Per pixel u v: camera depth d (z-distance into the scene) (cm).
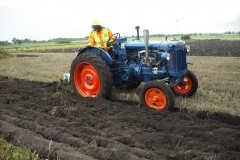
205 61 1555
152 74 692
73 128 532
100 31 750
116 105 677
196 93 780
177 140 473
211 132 504
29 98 748
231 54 2130
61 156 412
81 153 429
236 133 491
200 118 630
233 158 405
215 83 922
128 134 506
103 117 602
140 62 705
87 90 758
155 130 533
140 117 586
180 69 674
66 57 1986
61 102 691
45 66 1427
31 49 3709
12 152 431
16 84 953
